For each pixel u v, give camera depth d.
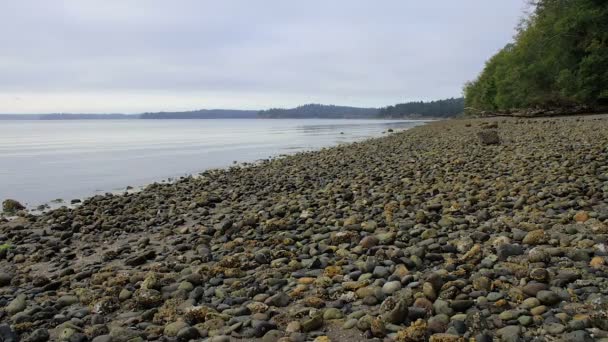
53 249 8.22
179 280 5.68
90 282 6.05
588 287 4.29
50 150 38.53
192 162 27.62
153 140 55.06
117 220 10.50
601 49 36.22
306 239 7.24
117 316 4.81
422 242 6.27
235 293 5.12
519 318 3.83
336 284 5.13
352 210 9.05
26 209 14.06
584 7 37.31
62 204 14.83
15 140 56.25
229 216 10.01
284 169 19.36
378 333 3.88
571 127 24.75
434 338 3.60
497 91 57.59
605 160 11.82
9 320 4.84
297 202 10.45
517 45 50.19
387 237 6.59
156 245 8.07
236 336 4.12
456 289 4.43
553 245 5.59
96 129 108.88
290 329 4.13
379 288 4.74
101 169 24.53
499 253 5.34
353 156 22.19
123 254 7.51
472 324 3.80
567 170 10.66
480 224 7.05
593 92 37.75
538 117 41.44
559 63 39.75
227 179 17.42
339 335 4.00
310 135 60.22
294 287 5.18
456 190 9.94
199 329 4.27
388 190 10.89
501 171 12.02
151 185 16.94
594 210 7.07
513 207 7.84
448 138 27.97
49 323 4.66
